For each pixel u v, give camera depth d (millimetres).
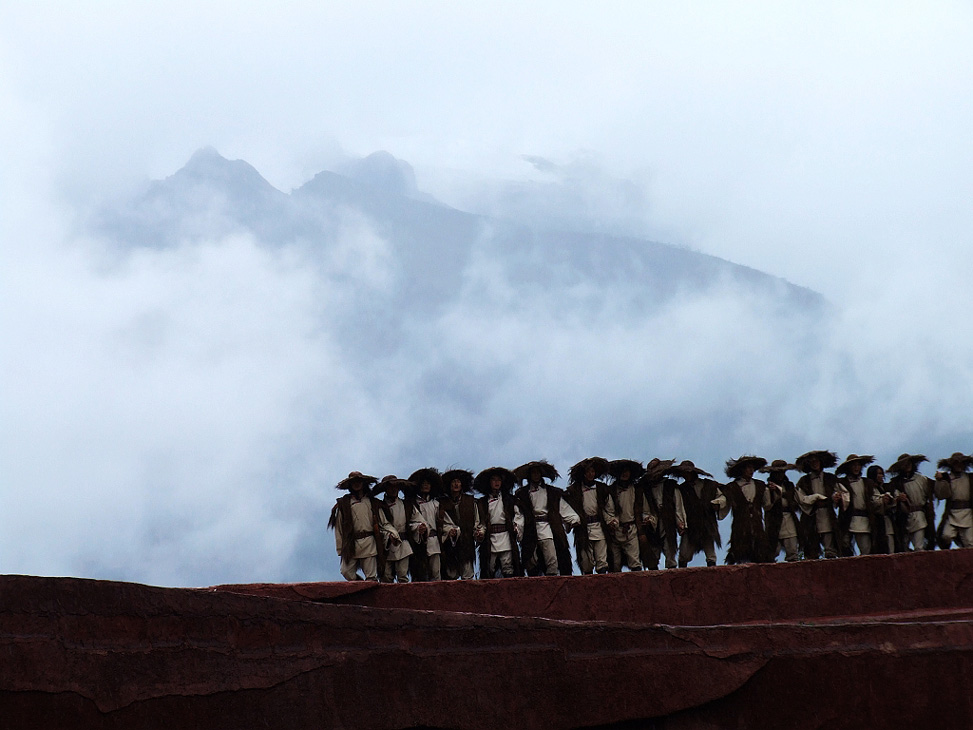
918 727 22766
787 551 45156
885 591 38188
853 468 46875
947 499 47344
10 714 17344
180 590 19266
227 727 19078
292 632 20156
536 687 21703
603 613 36844
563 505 42781
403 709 20625
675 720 22484
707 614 37188
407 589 36156
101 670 18125
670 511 43875
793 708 22688
